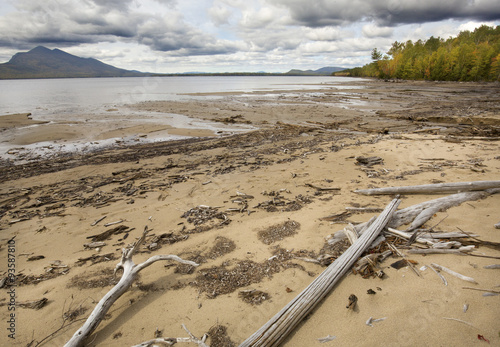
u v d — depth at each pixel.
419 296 3.61
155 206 7.50
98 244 5.70
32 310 3.98
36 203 8.10
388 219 5.25
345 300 3.70
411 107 28.33
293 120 23.14
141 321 3.69
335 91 51.66
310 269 4.48
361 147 12.49
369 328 3.24
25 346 3.40
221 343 3.28
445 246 4.48
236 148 14.17
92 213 7.27
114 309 3.94
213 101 37.50
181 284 4.35
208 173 10.14
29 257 5.38
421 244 4.66
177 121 23.50
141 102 37.28
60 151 14.96
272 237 5.53
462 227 5.14
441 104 28.92
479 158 9.69
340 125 20.41
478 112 22.00
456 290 3.65
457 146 11.67
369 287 3.87
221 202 7.54
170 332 3.48
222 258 4.96
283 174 9.51
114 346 3.34
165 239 5.75
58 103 36.84
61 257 5.34
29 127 20.62
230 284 4.28
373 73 127.12
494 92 40.69
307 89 59.00
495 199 6.21
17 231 6.48
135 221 6.69
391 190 7.15
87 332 3.40
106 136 18.47
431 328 3.16
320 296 3.69
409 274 4.04
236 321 3.58
